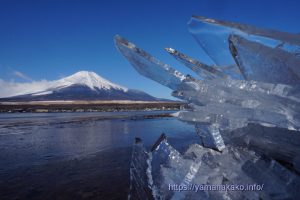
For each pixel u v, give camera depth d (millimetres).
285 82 1725
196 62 2205
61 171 6023
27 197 4352
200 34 1978
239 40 1734
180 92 2207
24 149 9422
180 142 5340
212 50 2100
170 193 2029
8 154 8398
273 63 1690
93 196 4230
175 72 2084
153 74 2209
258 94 1762
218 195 1886
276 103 1688
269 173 1847
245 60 1821
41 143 10969
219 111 2012
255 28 1727
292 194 1674
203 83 2094
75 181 5137
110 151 8484
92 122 24219
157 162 2396
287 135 1848
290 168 1937
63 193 4449
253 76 1895
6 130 17219
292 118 1646
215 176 2023
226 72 2402
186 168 2123
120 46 2076
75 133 14711
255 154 2086
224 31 1861
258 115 1790
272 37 1671
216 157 2180
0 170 6246
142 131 14555
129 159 7062
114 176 5398
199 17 1858
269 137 1988
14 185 5016
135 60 2143
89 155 7902
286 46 1673
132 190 2500
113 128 17312
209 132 2578
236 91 1890
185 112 2219
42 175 5711
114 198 4098
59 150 9055
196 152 2416
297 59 1601
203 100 2133
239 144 2338
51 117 35531
